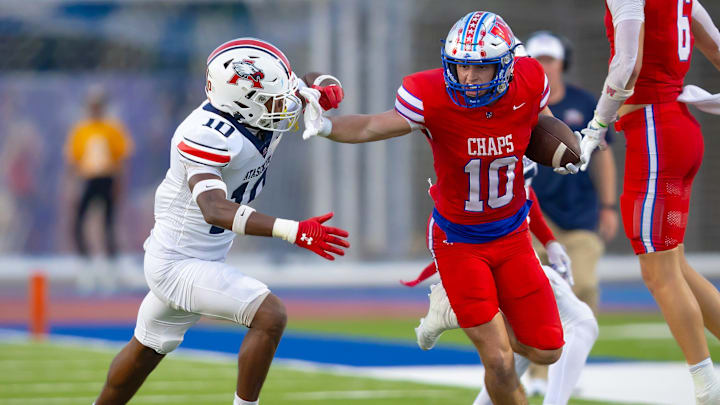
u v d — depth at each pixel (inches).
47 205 2422.5
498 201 652.7
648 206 735.1
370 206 2306.8
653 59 725.3
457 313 658.2
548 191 957.8
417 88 634.2
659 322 1608.0
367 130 637.9
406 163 2329.0
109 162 2014.0
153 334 689.6
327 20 2269.9
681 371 1072.8
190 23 2364.7
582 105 986.7
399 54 2297.0
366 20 2278.5
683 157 729.0
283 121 673.0
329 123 632.4
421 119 634.8
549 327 664.4
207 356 1205.1
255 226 609.0
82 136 2012.8
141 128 2397.9
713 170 2472.9
